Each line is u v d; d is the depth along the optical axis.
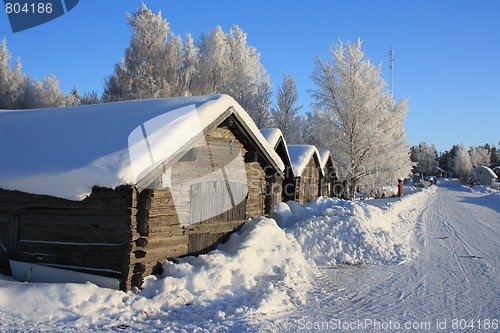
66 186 7.24
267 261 9.94
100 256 8.12
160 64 41.75
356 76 30.97
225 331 6.18
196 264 8.81
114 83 41.00
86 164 7.32
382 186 32.12
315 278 10.10
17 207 8.89
